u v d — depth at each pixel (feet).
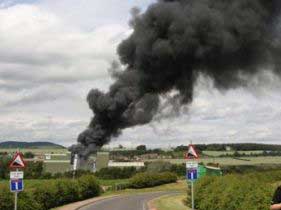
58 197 114.52
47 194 104.22
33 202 90.22
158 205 113.19
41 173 208.23
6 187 80.43
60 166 235.40
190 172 72.43
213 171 165.17
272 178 124.88
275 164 261.65
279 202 21.43
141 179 214.28
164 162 298.56
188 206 107.96
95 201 133.80
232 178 89.20
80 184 141.38
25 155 302.66
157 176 226.58
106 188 201.05
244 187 75.97
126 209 104.27
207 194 91.91
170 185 227.20
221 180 90.68
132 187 212.84
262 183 74.79
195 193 99.04
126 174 249.75
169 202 121.08
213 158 337.31
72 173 178.19
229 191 78.84
